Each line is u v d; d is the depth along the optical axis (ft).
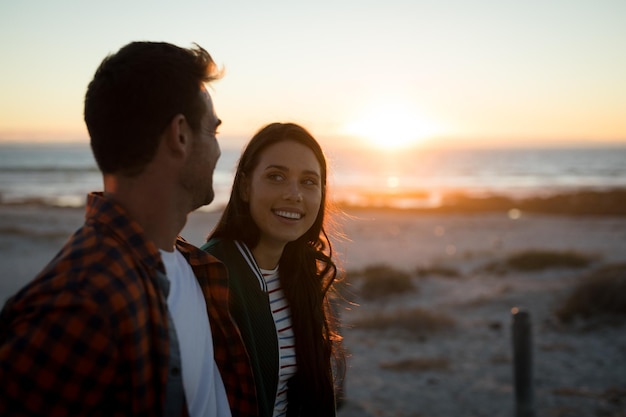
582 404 22.50
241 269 6.34
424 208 139.85
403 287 45.60
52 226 90.07
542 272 54.39
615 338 31.24
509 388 25.02
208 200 4.91
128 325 3.84
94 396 3.71
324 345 7.25
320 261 7.48
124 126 4.23
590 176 320.50
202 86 4.65
